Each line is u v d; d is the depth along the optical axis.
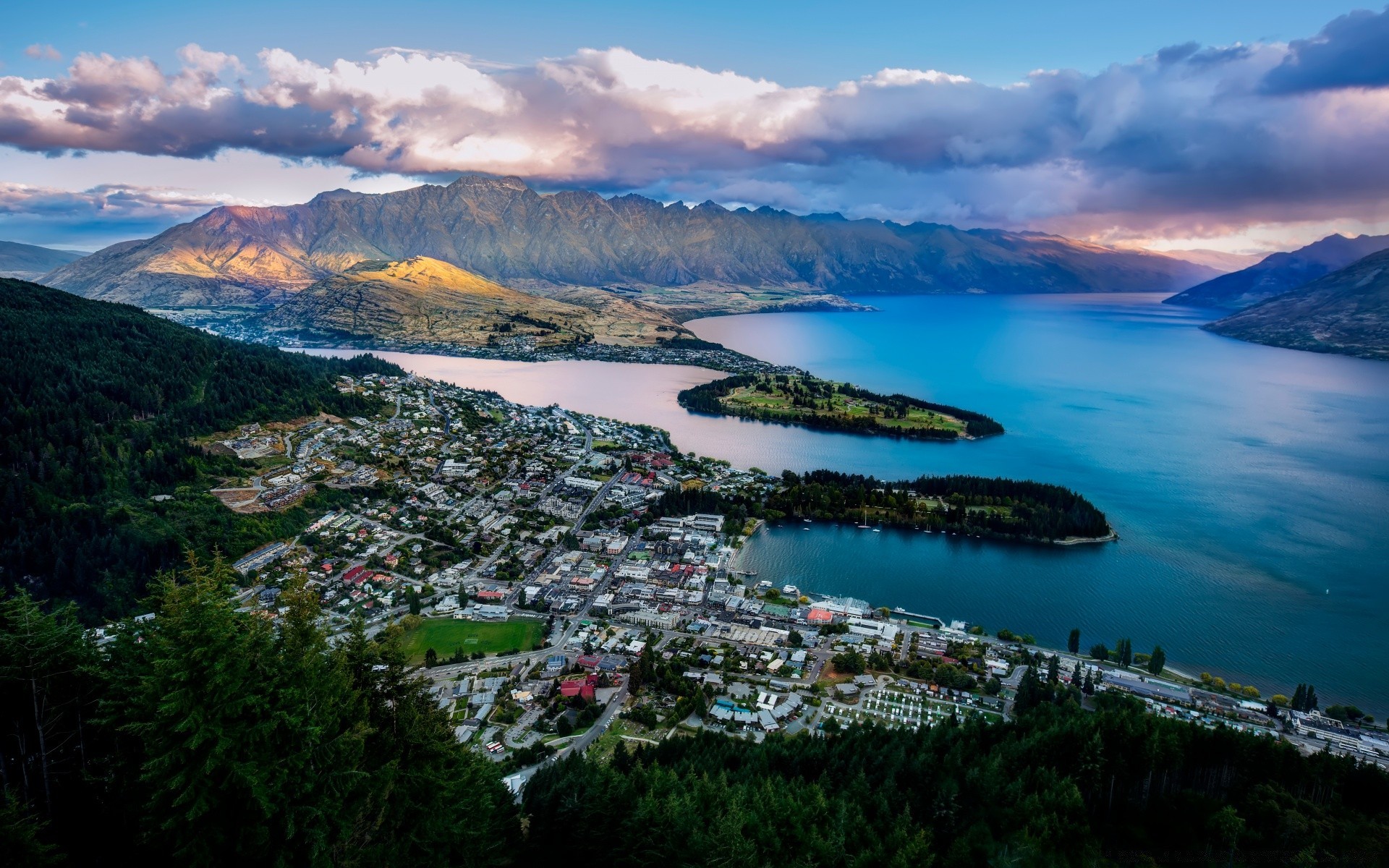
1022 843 102.06
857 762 123.69
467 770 81.94
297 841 62.00
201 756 58.97
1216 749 121.00
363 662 77.56
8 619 63.41
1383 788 112.50
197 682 59.81
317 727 62.88
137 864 62.00
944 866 100.00
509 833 98.69
